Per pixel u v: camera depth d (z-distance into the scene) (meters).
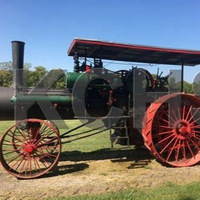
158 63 8.66
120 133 7.20
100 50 7.02
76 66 6.89
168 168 6.61
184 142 6.89
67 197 4.94
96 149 8.55
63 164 7.02
